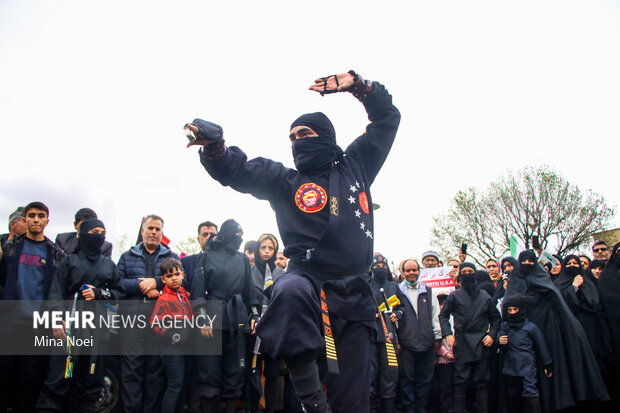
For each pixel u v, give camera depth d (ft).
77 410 13.98
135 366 14.90
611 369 19.24
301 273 5.77
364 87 6.59
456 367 18.99
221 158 5.72
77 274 14.19
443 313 19.63
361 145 6.97
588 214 97.71
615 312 18.81
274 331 5.25
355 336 5.88
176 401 14.51
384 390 17.02
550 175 100.32
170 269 15.46
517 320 18.70
